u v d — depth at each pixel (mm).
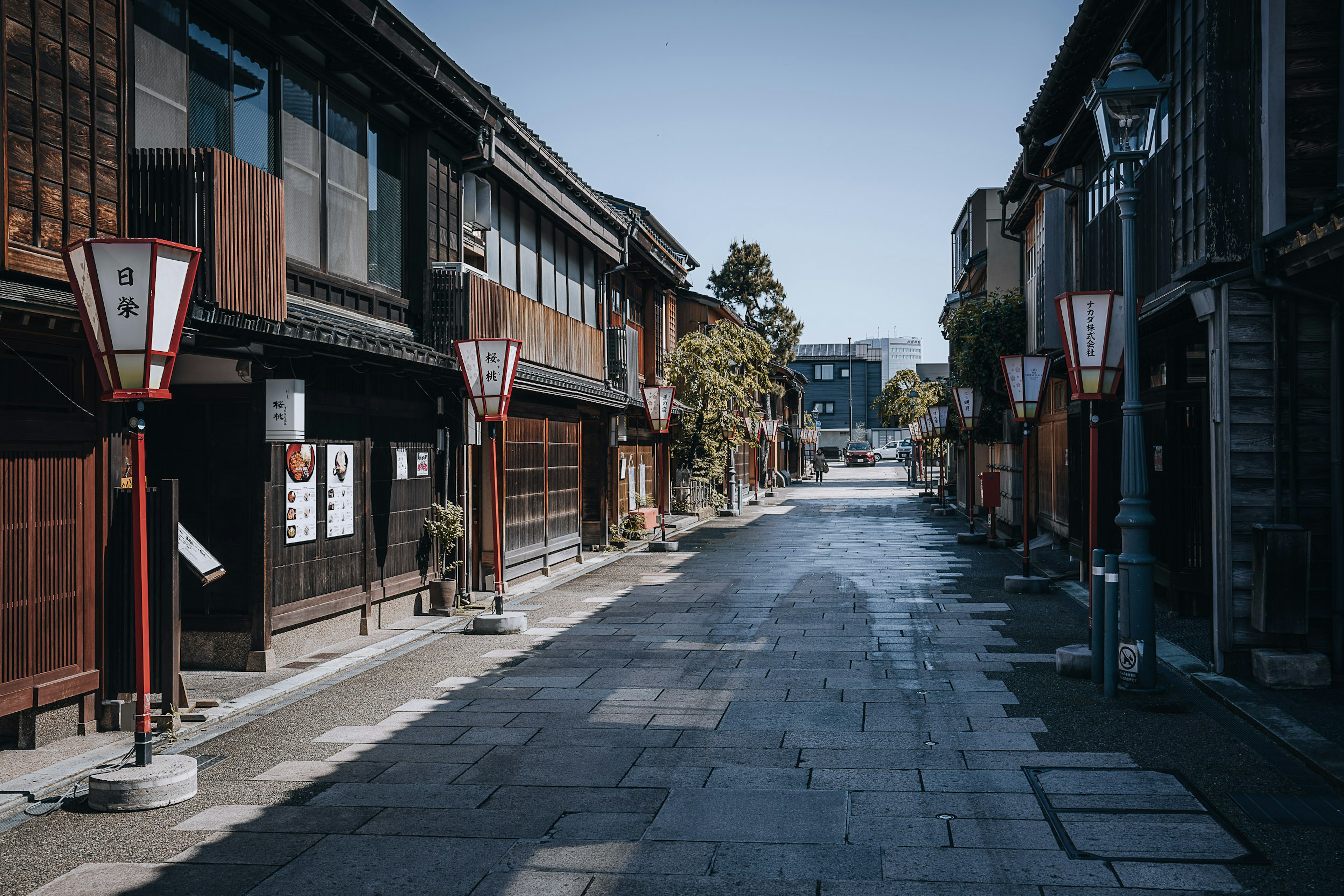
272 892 4664
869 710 7801
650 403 20516
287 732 7441
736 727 7367
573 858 4984
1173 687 8344
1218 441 8562
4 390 6766
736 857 4941
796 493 48906
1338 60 8117
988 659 9695
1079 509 17000
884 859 4871
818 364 94875
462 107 13016
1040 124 14227
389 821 5562
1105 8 10328
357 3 10070
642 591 15117
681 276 27891
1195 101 8719
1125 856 4852
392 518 12023
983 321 22016
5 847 5297
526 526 16016
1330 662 8062
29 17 6617
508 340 11508
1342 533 8133
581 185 18203
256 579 9320
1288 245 7746
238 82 9320
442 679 9188
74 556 7277
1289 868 4676
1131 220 8242
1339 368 8164
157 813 5770
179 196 7672
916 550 21016
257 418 9273
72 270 5820
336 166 11047
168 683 7508
